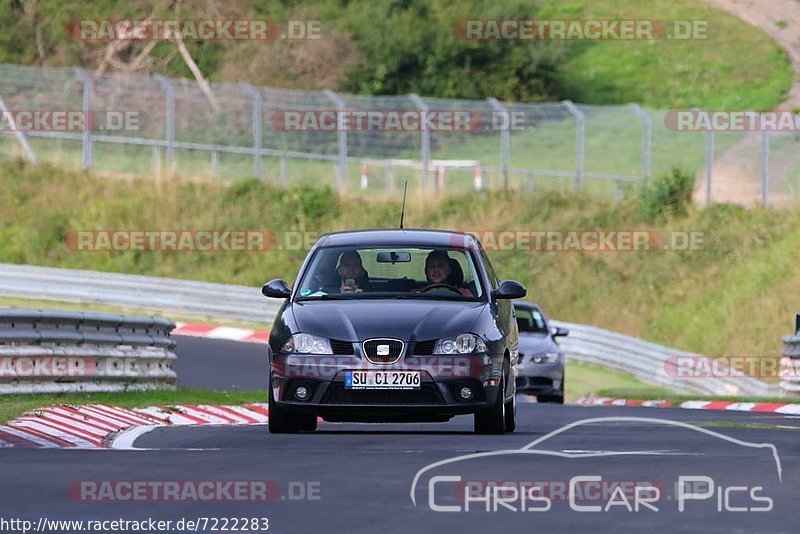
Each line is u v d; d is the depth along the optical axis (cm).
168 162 15238
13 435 4347
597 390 9488
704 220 13625
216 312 12062
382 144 17425
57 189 15050
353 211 14662
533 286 13175
